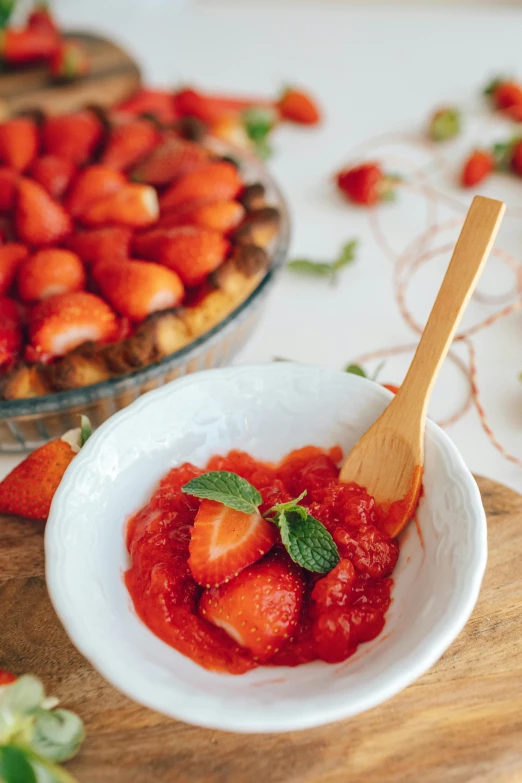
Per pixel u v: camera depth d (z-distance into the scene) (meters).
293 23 0.88
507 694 0.33
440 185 0.63
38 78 0.72
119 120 0.60
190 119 0.59
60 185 0.54
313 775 0.31
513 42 0.82
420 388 0.35
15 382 0.43
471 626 0.35
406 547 0.35
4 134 0.56
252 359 0.50
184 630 0.33
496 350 0.49
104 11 0.93
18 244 0.50
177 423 0.37
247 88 0.76
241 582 0.33
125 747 0.32
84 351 0.43
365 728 0.32
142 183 0.54
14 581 0.37
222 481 0.34
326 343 0.51
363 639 0.33
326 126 0.71
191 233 0.48
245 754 0.32
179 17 0.91
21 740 0.30
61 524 0.33
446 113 0.66
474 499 0.33
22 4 0.91
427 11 0.90
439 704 0.33
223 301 0.47
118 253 0.48
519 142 0.63
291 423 0.38
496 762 0.31
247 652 0.33
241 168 0.56
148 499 0.37
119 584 0.34
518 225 0.58
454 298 0.35
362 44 0.83
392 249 0.57
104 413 0.43
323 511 0.35
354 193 0.60
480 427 0.45
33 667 0.34
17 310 0.47
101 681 0.34
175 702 0.29
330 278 0.55
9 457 0.45
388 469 0.36
